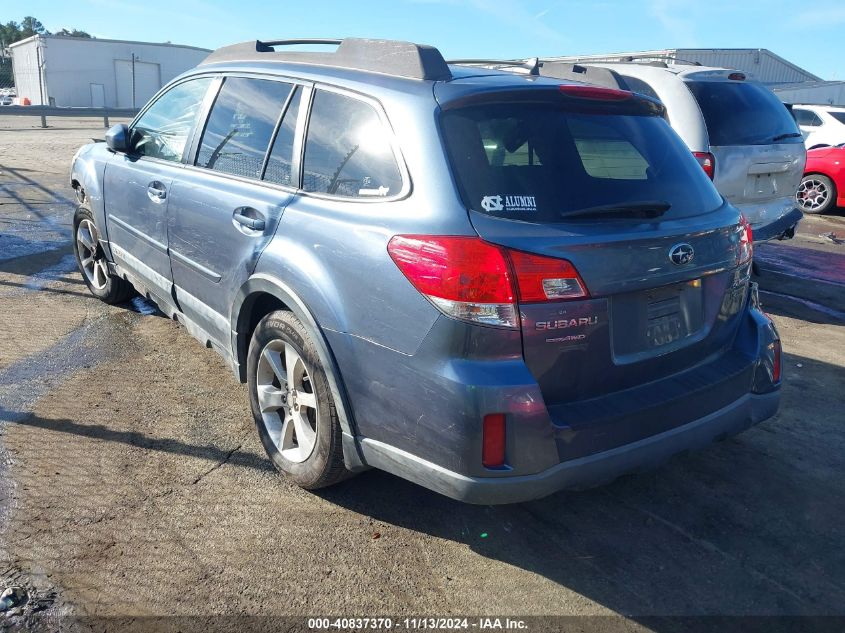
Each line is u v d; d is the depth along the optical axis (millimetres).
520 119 2795
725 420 2959
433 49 2936
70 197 10359
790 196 6945
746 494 3418
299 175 3213
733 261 3076
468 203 2516
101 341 4926
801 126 14914
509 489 2465
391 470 2752
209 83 4098
